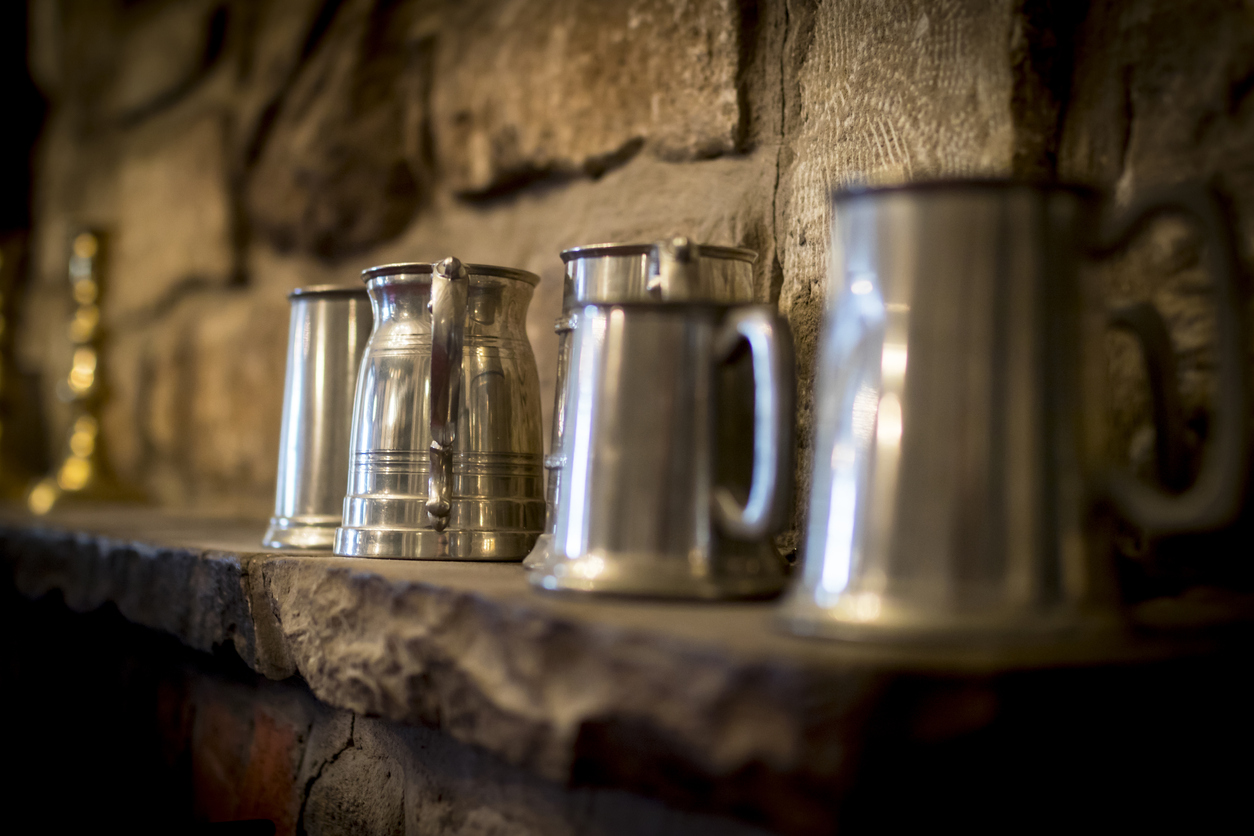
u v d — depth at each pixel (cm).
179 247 204
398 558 91
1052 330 55
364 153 153
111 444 229
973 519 52
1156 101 74
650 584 65
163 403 208
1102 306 58
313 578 87
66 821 109
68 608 146
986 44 79
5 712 169
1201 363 70
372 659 78
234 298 192
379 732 91
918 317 55
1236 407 53
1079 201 57
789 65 97
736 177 102
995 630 50
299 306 110
